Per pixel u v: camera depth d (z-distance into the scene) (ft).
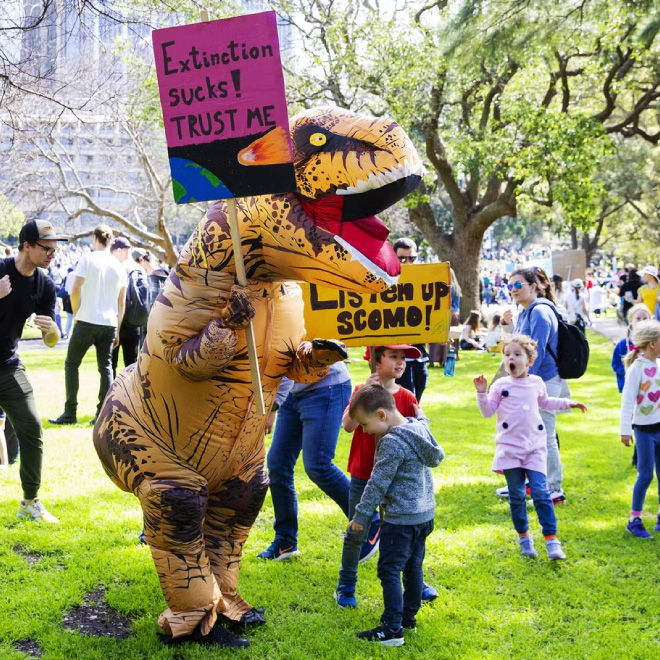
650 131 112.37
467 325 65.41
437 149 70.38
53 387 38.83
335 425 16.97
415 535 13.99
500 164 66.23
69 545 17.33
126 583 15.71
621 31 56.44
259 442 13.83
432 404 37.91
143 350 12.95
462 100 68.85
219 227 12.41
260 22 11.54
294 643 13.61
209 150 11.80
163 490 12.73
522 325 21.30
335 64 58.90
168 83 11.82
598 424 33.96
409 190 12.40
